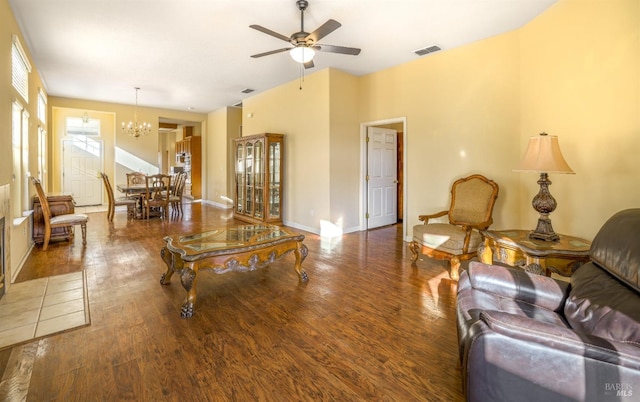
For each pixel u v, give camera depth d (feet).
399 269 12.12
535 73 11.35
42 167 20.24
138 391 5.49
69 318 8.02
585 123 9.17
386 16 11.33
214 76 18.69
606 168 8.48
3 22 10.09
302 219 19.71
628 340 4.25
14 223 11.41
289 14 11.25
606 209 8.52
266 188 20.25
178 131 42.22
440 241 11.46
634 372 3.71
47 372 5.96
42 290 9.77
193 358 6.44
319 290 10.05
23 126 14.02
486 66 13.17
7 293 9.53
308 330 7.59
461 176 14.17
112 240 16.17
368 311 8.60
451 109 14.40
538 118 11.23
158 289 9.93
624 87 7.89
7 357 6.40
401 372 6.06
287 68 17.25
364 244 15.90
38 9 10.97
